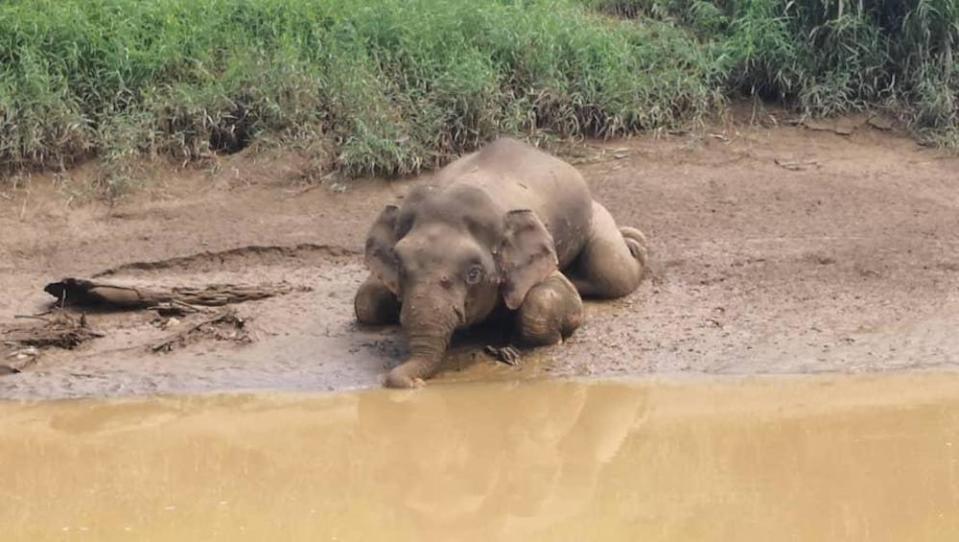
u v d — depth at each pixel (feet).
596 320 37.45
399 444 30.60
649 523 25.50
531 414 32.09
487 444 30.45
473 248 34.09
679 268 41.09
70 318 37.35
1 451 30.40
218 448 30.53
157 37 49.90
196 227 44.55
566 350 35.68
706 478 27.89
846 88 52.42
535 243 35.06
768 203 46.26
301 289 39.88
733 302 38.58
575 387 33.81
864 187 47.47
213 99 48.26
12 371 34.88
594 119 50.70
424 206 34.81
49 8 49.29
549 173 38.04
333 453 30.17
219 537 25.07
